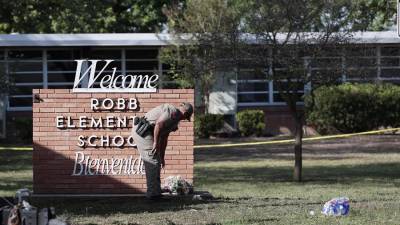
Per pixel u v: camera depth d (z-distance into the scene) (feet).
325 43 95.14
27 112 183.21
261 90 189.16
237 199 75.87
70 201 74.18
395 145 154.61
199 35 136.77
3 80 157.89
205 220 60.13
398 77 183.11
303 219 60.29
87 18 232.53
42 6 230.27
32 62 184.96
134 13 246.47
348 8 97.76
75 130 77.36
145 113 77.41
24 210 49.73
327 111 177.88
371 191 84.74
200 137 177.68
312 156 136.26
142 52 186.19
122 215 63.77
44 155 77.15
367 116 177.88
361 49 98.02
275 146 157.48
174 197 74.69
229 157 135.85
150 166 71.41
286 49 95.81
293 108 99.81
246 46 97.76
